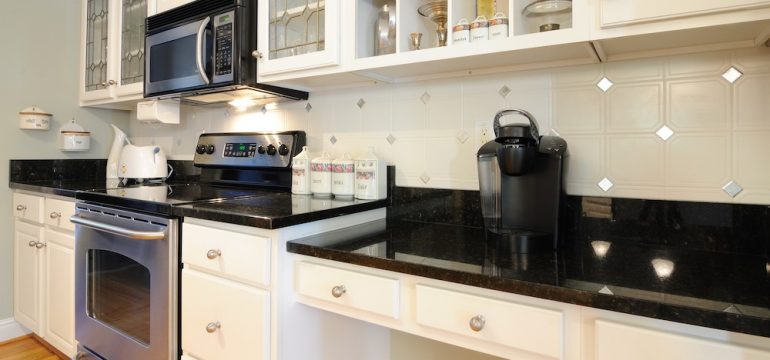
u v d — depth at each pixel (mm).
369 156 1470
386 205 1512
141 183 2055
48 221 1841
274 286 1054
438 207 1432
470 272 828
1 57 2064
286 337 1077
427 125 1464
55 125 2266
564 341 747
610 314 710
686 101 1072
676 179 1084
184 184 2025
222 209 1182
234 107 2072
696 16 839
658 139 1104
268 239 1059
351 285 985
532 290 757
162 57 1784
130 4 2088
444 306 860
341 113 1681
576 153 1209
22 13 2137
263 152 1775
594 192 1186
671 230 1086
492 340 808
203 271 1210
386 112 1559
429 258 938
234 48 1526
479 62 1203
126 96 2043
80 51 2344
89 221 1500
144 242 1339
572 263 905
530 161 1021
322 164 1535
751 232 998
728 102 1027
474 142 1373
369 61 1277
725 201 1030
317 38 1397
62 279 1770
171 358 1271
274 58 1500
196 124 2246
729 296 688
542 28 1113
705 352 639
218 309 1156
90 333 1579
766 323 598
